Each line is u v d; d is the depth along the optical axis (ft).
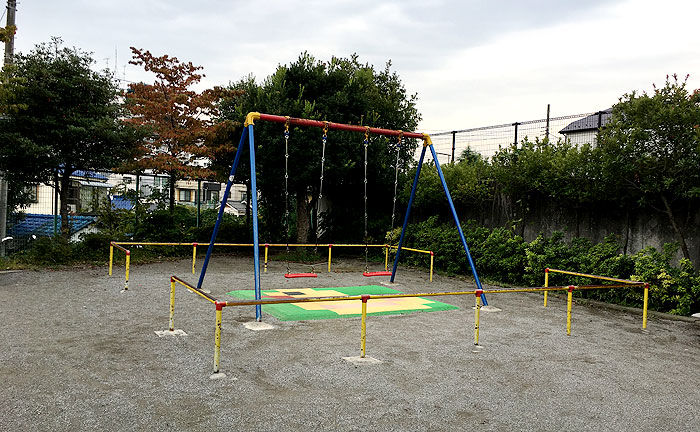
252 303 17.11
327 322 25.34
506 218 46.01
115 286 33.32
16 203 47.67
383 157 54.54
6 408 13.43
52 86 42.37
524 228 44.29
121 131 44.27
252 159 27.58
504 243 42.50
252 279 39.37
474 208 49.47
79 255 43.98
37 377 15.89
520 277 41.75
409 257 52.11
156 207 54.34
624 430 13.69
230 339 21.26
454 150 54.03
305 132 49.65
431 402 15.03
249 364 17.98
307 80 53.72
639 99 31.86
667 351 22.41
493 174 44.60
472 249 44.88
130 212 50.21
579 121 60.80
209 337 21.49
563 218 41.14
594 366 19.54
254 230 25.79
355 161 52.60
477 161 49.39
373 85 60.54
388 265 52.08
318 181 53.26
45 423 12.60
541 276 38.73
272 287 36.09
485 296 35.22
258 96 51.83
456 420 13.82
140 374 16.53
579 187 37.32
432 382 16.81
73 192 55.47
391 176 56.08
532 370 18.66
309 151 49.60
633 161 32.48
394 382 16.66
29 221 48.44
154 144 50.44
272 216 59.98
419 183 51.83
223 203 32.04
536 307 32.17
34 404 13.76
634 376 18.49
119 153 45.62
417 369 18.13
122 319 24.27
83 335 21.13
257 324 24.20
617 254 35.63
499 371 18.35
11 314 24.49
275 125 49.32
